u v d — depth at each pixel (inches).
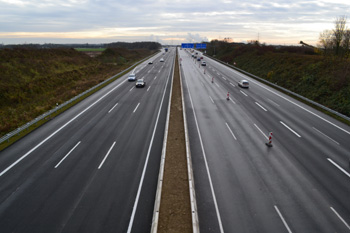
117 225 408.8
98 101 1218.0
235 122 920.9
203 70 2421.3
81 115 995.9
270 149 695.7
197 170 584.1
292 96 1348.4
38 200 471.2
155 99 1253.1
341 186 521.7
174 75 2057.1
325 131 834.8
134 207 453.7
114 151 677.9
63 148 696.4
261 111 1063.0
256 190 506.3
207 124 898.1
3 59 1822.1
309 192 499.5
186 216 426.0
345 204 462.9
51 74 1969.7
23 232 390.9
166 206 451.2
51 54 2578.7
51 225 406.6
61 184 523.5
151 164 610.9
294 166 603.2
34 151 677.3
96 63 3026.6
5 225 405.4
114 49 4549.7
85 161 622.5
